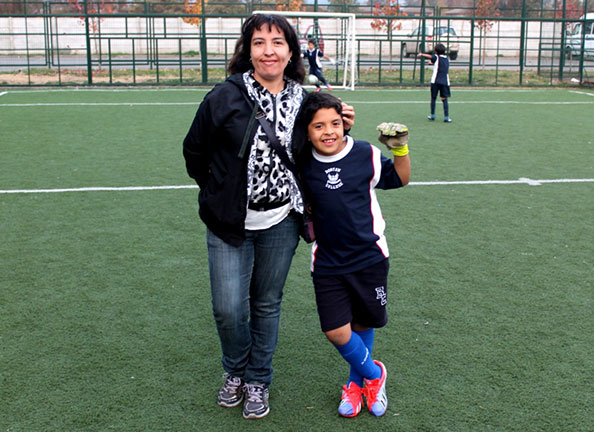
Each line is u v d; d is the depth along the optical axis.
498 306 4.33
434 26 21.91
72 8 24.69
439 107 15.65
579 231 5.98
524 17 21.36
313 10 21.64
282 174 2.83
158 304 4.36
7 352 3.68
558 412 3.11
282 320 4.14
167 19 26.64
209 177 2.88
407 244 5.58
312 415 3.12
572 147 10.41
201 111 2.78
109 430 2.97
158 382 3.39
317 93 2.81
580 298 4.46
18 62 26.17
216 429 3.00
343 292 2.94
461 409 3.14
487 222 6.25
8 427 2.98
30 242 5.57
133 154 9.54
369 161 2.88
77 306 4.30
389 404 3.19
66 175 8.12
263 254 2.98
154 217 6.34
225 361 3.15
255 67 2.74
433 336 3.90
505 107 15.77
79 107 14.90
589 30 22.00
